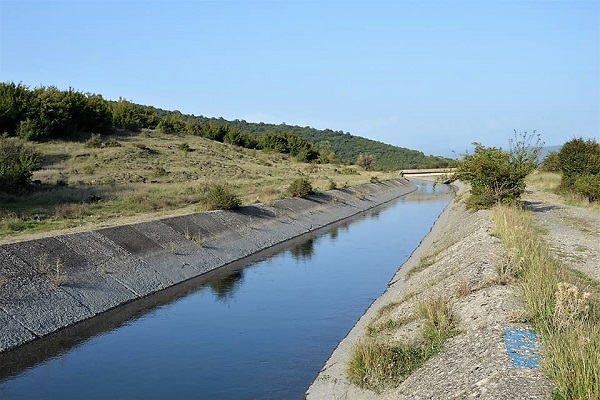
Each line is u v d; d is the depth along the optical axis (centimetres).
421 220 4888
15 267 1959
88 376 1502
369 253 3300
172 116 10569
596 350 842
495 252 1842
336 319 1991
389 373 1223
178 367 1559
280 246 3572
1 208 3162
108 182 4622
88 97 7469
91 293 2103
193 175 5669
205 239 3106
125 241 2597
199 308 2161
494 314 1230
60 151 5672
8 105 5997
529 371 902
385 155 16400
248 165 7381
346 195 5894
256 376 1486
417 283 2050
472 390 898
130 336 1831
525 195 4606
